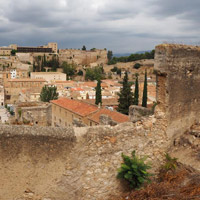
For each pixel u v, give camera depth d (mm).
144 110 14062
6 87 109188
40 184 8039
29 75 150750
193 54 10141
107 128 8992
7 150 7758
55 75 137250
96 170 8531
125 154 9023
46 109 41688
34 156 7973
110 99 65562
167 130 9711
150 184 8398
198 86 10844
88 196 8375
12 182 7871
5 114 79062
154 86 97688
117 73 169250
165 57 9000
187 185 8078
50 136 8086
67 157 8250
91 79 155125
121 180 8703
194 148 9539
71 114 38469
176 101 9875
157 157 9539
